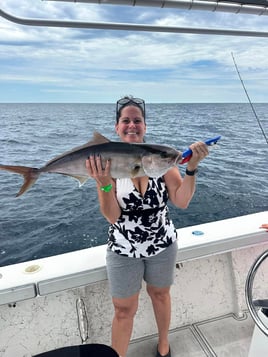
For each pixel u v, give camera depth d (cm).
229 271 215
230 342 192
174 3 134
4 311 169
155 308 175
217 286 212
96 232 505
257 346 135
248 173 812
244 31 161
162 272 161
